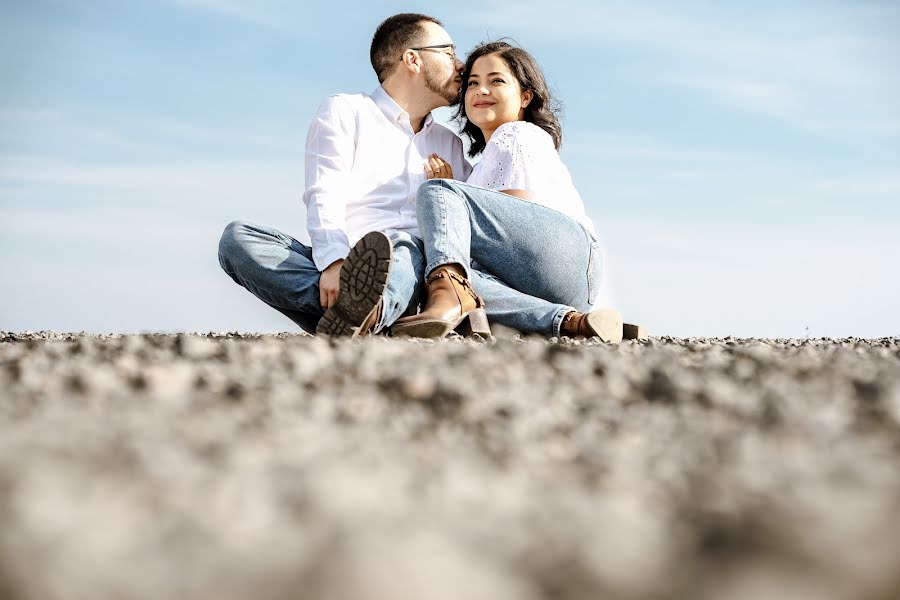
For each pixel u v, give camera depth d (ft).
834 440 3.59
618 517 2.32
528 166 12.30
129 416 3.94
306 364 5.92
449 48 13.71
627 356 6.82
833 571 1.75
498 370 5.71
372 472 2.87
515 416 4.22
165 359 6.39
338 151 12.87
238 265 12.23
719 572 1.80
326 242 12.03
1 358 6.54
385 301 11.09
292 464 2.94
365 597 1.62
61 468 2.72
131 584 1.74
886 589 1.74
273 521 2.25
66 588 1.70
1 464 2.68
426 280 11.19
